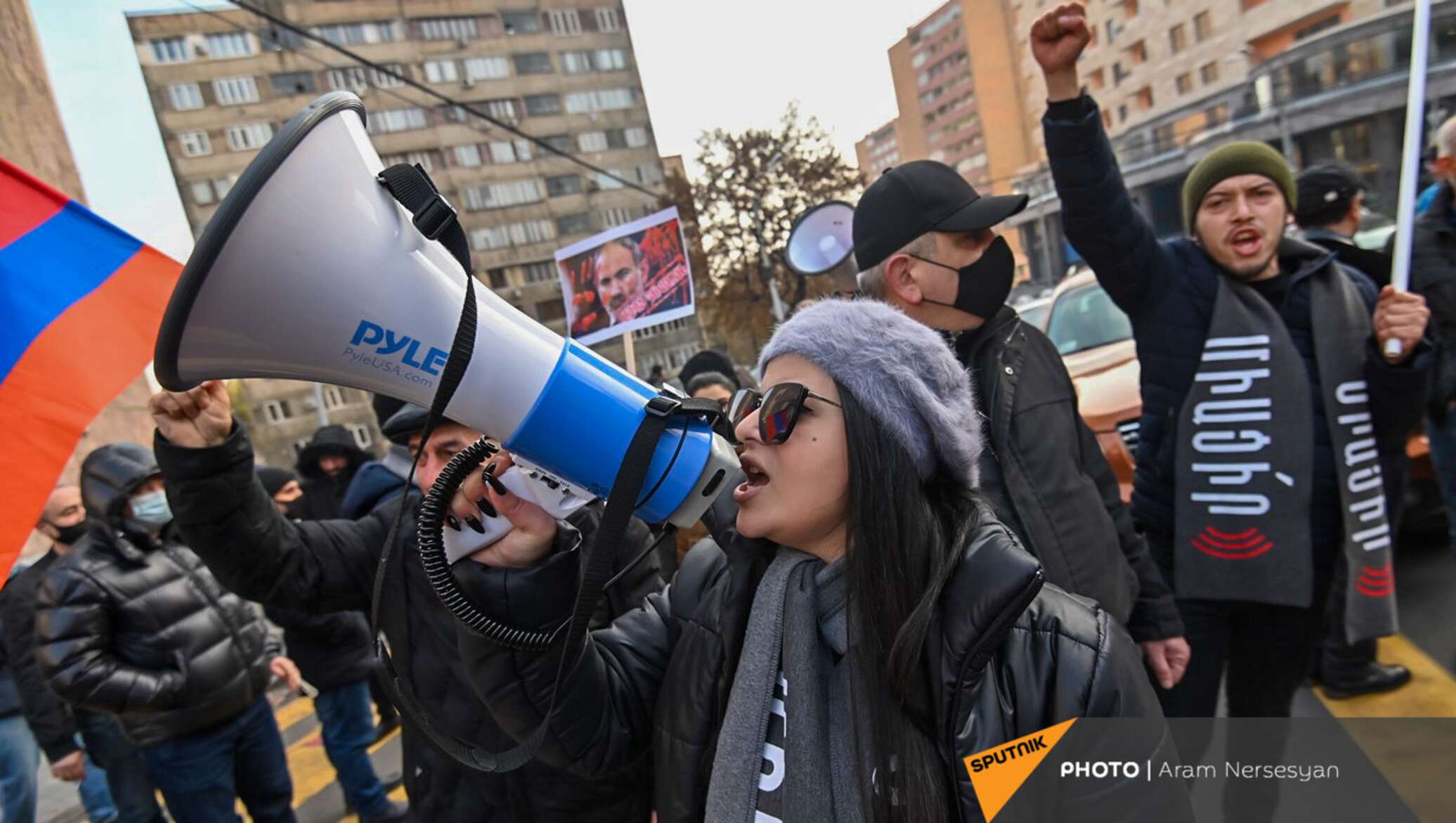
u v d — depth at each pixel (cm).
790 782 87
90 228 138
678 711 106
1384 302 174
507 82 4272
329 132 74
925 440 88
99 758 289
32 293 132
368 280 75
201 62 3509
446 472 96
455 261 82
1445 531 364
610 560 84
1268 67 1299
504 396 83
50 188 135
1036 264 1767
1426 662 279
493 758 91
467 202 4225
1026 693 83
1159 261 192
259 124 3609
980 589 81
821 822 85
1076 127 172
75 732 294
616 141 4497
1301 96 1231
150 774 232
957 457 89
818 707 89
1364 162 1153
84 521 285
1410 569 353
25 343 130
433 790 152
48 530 282
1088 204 180
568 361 86
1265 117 1323
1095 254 188
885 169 164
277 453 3177
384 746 391
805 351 90
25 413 129
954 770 81
